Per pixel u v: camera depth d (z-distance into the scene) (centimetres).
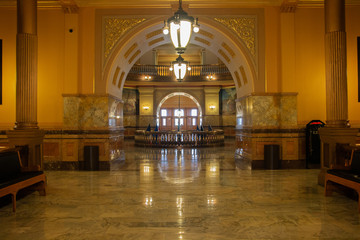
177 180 634
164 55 2389
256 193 514
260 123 777
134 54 945
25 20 579
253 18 787
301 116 780
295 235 323
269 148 762
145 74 2102
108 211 413
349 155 538
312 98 782
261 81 781
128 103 2092
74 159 766
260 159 774
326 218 380
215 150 1335
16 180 420
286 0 740
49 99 775
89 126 774
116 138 852
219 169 782
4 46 773
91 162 757
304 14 786
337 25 575
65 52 773
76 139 767
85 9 782
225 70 2080
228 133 2123
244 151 849
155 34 866
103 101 776
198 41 960
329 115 583
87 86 779
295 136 771
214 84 2122
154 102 2150
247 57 785
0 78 768
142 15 786
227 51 884
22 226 354
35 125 591
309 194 507
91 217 387
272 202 456
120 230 339
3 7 771
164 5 781
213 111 2139
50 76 777
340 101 570
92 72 778
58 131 762
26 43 578
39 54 776
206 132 1504
